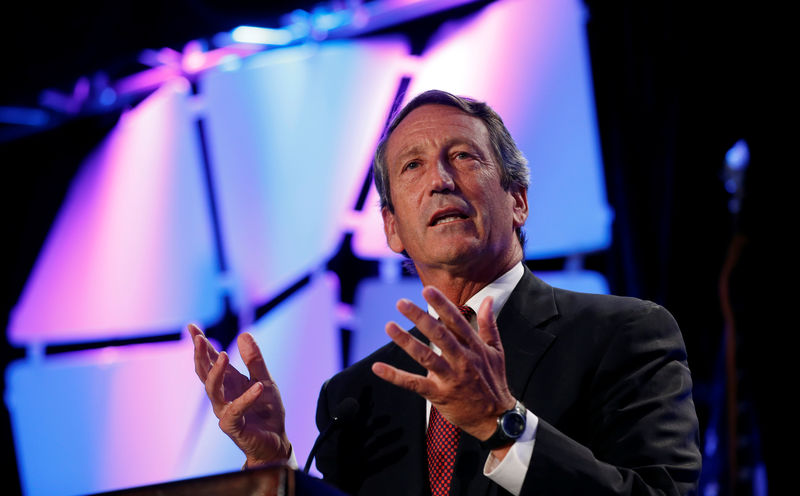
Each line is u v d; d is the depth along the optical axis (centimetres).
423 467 135
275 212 394
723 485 279
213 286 408
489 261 150
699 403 291
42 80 464
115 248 445
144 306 430
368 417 150
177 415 410
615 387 130
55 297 458
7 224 475
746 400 273
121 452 420
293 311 381
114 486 418
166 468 409
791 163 278
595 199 316
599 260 312
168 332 418
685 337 297
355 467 146
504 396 113
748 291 277
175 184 431
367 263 364
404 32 370
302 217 386
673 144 306
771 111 284
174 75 436
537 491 111
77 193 464
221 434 399
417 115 161
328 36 391
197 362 140
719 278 295
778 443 265
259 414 143
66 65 458
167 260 426
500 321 146
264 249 396
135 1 436
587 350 135
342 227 374
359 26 383
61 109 470
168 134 437
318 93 391
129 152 450
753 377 271
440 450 135
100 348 437
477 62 348
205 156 423
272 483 83
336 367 364
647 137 312
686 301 298
